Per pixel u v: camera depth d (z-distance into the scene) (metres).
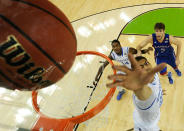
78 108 2.88
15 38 0.70
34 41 0.73
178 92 3.05
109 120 2.83
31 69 0.76
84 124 2.83
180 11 4.62
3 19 0.70
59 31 0.80
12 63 0.72
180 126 2.62
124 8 5.21
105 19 4.95
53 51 0.77
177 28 4.20
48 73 0.82
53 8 0.83
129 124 2.75
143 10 4.96
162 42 2.79
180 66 3.45
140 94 0.97
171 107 2.87
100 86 3.20
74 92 3.16
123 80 0.82
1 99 3.28
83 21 5.05
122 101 3.07
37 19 0.74
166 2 5.05
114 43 2.74
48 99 3.06
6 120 2.92
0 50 0.69
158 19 4.55
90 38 4.39
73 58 0.90
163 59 3.02
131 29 4.45
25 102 3.13
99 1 5.80
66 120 2.04
